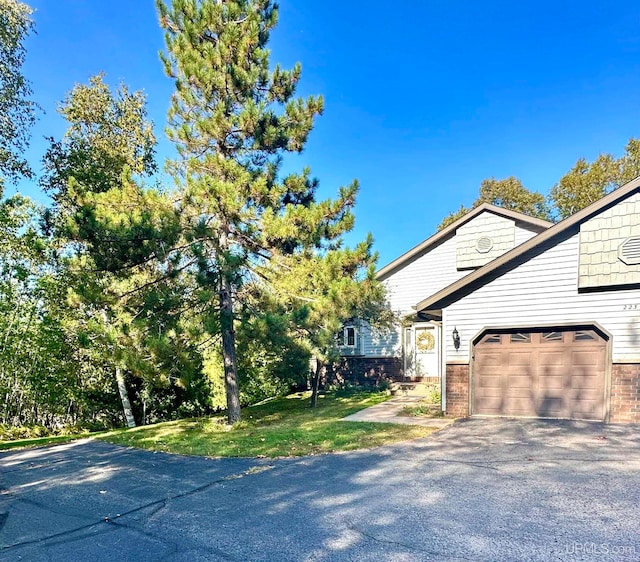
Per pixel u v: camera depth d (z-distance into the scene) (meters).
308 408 12.59
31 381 12.30
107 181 14.73
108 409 14.27
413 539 3.59
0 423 12.23
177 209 9.29
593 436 7.24
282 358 10.51
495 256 14.54
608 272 8.55
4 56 12.30
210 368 13.69
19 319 12.23
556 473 5.30
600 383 8.66
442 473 5.50
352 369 16.47
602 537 3.51
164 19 9.70
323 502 4.62
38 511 4.76
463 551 3.35
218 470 6.32
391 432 8.28
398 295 16.08
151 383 10.54
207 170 8.79
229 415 10.13
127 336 8.65
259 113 8.91
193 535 3.88
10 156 13.08
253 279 10.29
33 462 7.55
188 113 9.70
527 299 9.33
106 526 4.21
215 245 9.10
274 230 8.49
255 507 4.57
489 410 9.61
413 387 14.77
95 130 15.52
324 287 8.98
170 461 7.12
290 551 3.46
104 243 8.06
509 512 4.10
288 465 6.37
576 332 8.95
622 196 8.49
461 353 9.91
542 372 9.19
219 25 9.38
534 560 3.17
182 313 9.39
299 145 9.88
